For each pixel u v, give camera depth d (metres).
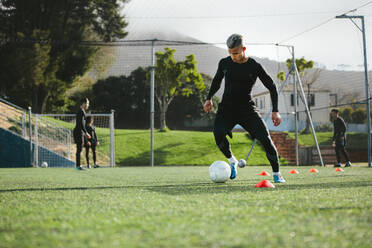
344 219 1.77
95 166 11.95
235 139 19.70
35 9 26.14
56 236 1.50
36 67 24.39
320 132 21.73
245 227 1.61
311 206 2.20
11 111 17.34
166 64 26.25
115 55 29.03
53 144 16.02
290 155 18.89
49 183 4.86
